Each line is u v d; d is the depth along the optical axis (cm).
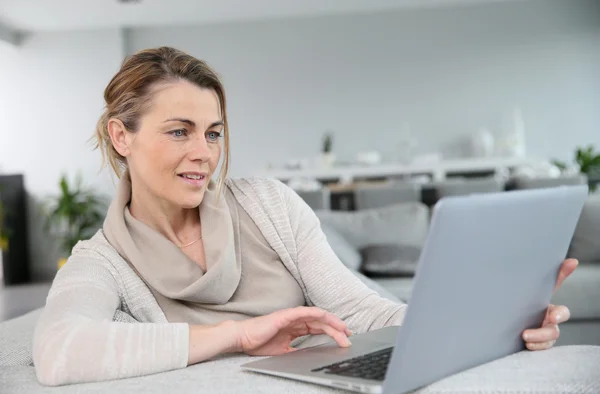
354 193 424
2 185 732
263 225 110
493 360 76
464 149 812
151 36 815
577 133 805
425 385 66
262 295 106
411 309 60
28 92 787
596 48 800
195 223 106
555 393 62
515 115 804
